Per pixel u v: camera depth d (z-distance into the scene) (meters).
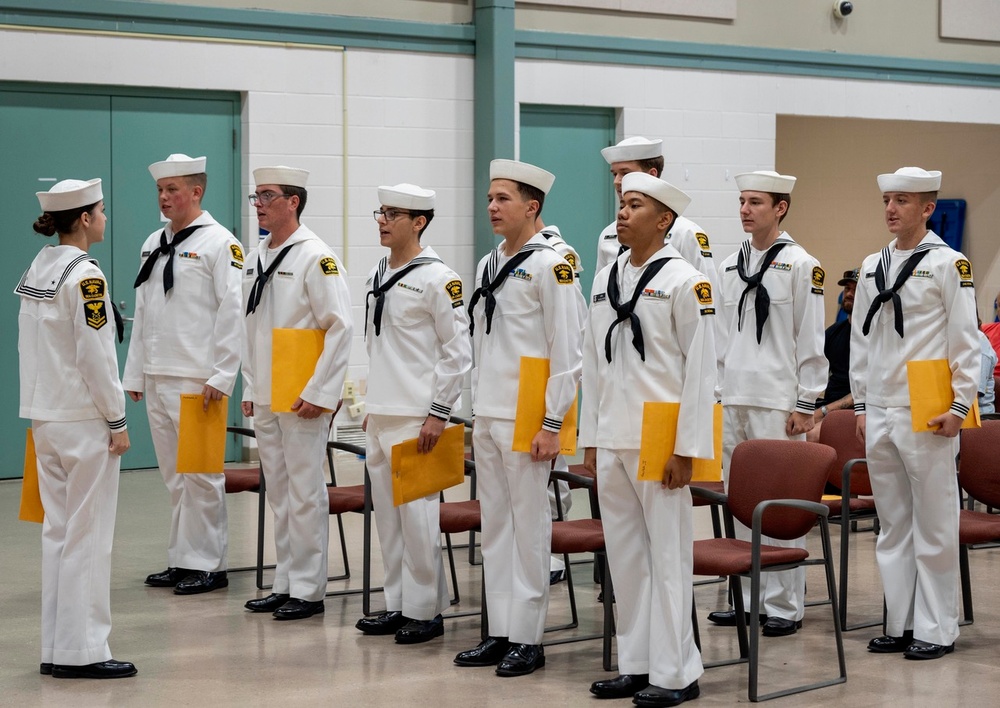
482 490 4.59
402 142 9.11
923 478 4.66
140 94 8.34
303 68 8.73
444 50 9.20
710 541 4.56
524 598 4.47
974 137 12.30
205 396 5.39
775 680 4.40
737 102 10.33
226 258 5.52
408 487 4.72
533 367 4.39
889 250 4.83
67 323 4.21
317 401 5.02
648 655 4.18
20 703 4.10
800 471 4.50
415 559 4.85
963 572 5.14
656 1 9.94
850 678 4.42
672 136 10.08
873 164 12.90
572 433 4.49
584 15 9.68
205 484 5.59
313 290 5.08
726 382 5.29
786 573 5.03
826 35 10.73
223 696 4.19
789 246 5.20
